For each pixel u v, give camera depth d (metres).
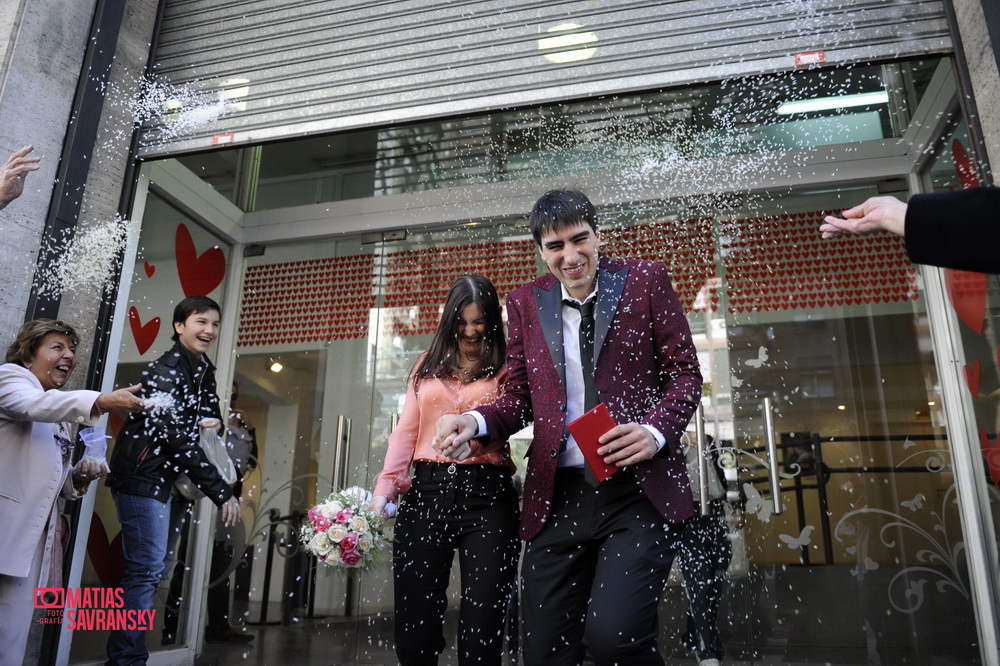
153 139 3.04
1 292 2.45
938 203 0.88
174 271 3.54
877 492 2.94
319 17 2.99
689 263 3.32
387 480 2.33
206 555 3.54
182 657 3.31
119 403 2.03
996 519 2.71
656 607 1.53
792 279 3.22
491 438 1.80
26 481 2.08
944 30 2.33
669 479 1.62
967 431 2.86
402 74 2.83
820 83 2.90
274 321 3.85
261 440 3.69
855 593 2.86
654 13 2.62
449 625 3.13
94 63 2.84
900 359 3.03
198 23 3.14
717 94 2.99
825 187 3.24
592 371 1.75
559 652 1.65
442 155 3.69
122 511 2.69
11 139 2.55
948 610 2.76
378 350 3.69
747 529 3.00
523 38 2.74
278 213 3.94
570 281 1.76
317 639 3.32
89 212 2.80
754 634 2.88
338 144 3.63
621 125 3.33
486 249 3.66
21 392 2.03
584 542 1.67
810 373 3.11
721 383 3.18
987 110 2.15
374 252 3.81
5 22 2.62
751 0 2.54
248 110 2.97
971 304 2.79
